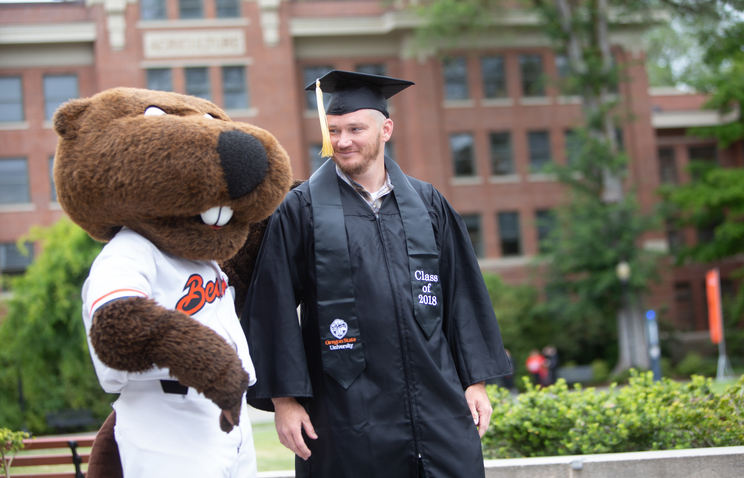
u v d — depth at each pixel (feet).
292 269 9.32
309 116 87.92
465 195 90.68
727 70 78.23
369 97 9.53
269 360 8.95
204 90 83.30
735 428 13.92
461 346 9.78
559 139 92.84
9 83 82.53
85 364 52.90
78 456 14.84
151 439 7.24
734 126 79.82
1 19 81.35
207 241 7.59
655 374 63.57
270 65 84.53
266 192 7.73
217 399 6.64
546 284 80.64
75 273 53.16
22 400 50.39
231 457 7.70
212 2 83.66
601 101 78.38
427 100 88.79
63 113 7.45
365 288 9.05
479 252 91.20
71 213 7.70
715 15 71.26
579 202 76.59
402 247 9.37
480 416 9.55
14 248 81.56
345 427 8.77
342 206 9.39
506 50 91.97
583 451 14.01
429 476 8.73
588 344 84.48
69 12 82.84
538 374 69.00
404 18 86.43
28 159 82.12
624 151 75.31
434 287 9.37
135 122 7.25
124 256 7.20
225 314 8.18
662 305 88.07
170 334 6.51
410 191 9.76
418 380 8.93
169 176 6.97
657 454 12.55
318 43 88.07
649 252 74.64
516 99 92.07
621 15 74.02
